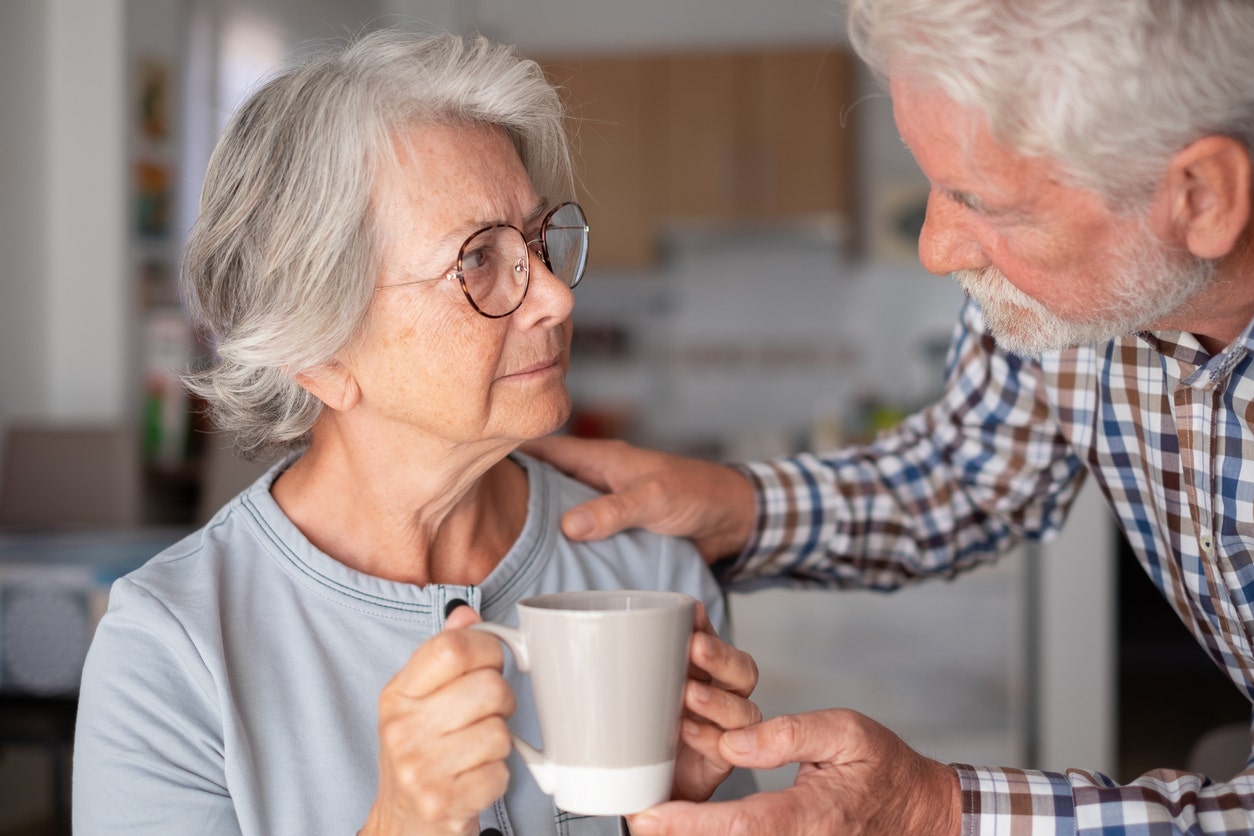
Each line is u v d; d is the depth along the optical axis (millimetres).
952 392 1291
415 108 870
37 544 2508
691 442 5676
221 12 4773
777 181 5359
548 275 905
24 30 4035
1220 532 1024
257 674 886
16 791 3141
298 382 915
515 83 904
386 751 704
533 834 928
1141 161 741
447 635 683
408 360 878
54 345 4215
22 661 2205
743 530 1245
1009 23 721
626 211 5438
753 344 5727
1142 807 843
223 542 958
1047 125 728
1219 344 986
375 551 976
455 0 5203
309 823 856
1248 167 751
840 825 777
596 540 1083
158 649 872
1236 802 854
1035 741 2857
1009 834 845
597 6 5555
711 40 5520
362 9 5352
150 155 4352
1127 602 4594
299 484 991
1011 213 776
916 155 797
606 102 5422
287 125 867
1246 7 718
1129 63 713
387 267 870
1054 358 1159
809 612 2939
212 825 843
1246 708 3912
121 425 4176
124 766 841
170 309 4504
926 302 5582
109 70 4137
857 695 2926
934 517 1325
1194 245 777
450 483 952
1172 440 1064
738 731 775
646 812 704
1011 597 2854
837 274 5641
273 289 881
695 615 772
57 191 4199
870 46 792
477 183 880
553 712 680
